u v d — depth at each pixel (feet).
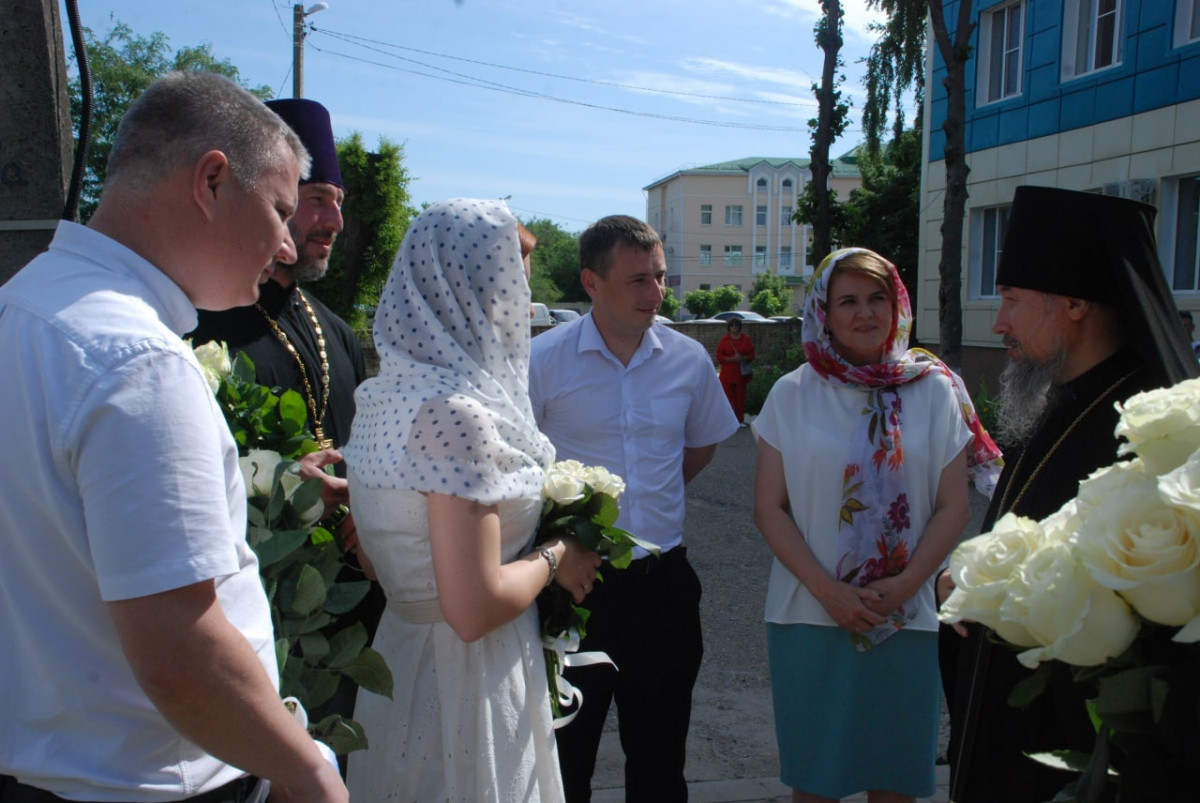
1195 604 3.45
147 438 3.97
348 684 7.50
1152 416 3.82
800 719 8.96
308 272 8.62
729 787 11.44
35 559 4.13
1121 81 39.01
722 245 221.87
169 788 4.33
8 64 8.29
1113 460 6.76
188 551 3.97
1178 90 36.45
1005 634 4.00
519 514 6.24
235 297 4.87
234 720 4.09
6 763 4.24
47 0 8.41
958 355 41.98
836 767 8.77
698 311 173.68
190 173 4.48
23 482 4.07
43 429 4.02
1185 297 36.91
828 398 9.12
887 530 8.71
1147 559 3.46
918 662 8.78
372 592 7.97
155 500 3.94
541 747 6.48
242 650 4.15
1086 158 40.98
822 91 55.31
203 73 4.73
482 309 6.23
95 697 4.19
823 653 8.88
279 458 6.44
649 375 10.07
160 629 3.92
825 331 9.11
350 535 7.39
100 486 3.92
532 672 6.47
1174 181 37.35
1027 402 7.55
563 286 237.66
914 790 8.84
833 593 8.57
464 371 6.00
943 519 8.86
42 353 4.07
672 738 9.45
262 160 4.70
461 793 6.10
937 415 9.02
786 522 9.08
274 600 6.07
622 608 9.36
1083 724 5.52
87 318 4.12
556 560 6.46
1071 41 41.86
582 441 9.84
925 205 51.67
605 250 9.75
